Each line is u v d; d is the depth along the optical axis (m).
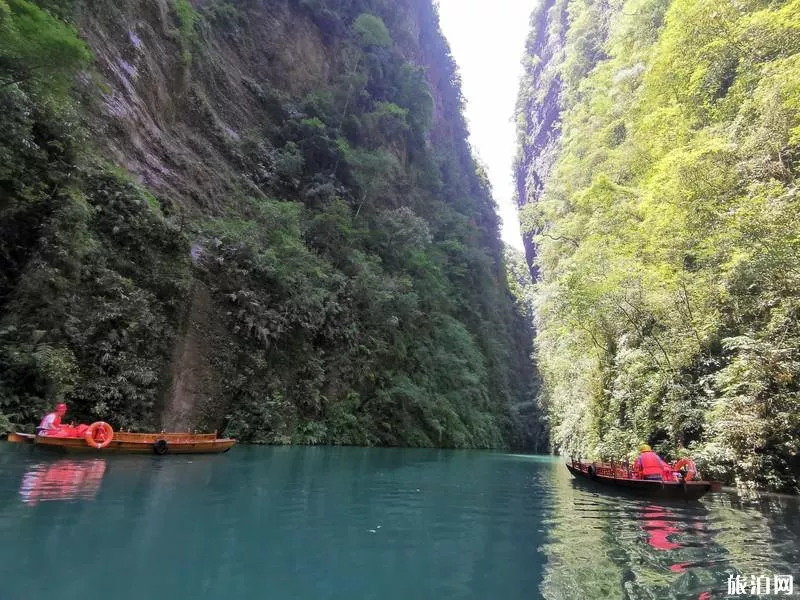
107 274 11.38
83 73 13.36
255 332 15.54
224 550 4.09
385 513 6.05
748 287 9.98
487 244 52.50
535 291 47.59
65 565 3.41
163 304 12.88
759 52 11.06
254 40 26.44
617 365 14.51
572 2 48.44
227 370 14.50
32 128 10.27
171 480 6.89
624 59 24.92
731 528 5.93
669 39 14.30
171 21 19.56
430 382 25.20
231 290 15.48
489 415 31.95
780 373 8.57
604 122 26.73
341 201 23.02
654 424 12.31
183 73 18.92
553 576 3.97
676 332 12.12
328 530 5.00
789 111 9.82
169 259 13.50
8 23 8.80
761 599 3.53
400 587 3.57
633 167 19.03
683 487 8.10
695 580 3.93
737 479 9.27
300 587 3.45
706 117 14.23
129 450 9.14
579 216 25.58
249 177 20.86
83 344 10.48
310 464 10.54
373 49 34.50
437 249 34.53
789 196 9.29
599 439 16.27
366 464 11.70
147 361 11.90
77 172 11.09
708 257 11.38
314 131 25.03
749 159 10.92
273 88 25.94
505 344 45.06
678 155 11.78
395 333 22.72
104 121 14.00
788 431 8.52
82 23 14.20
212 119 20.48
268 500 6.20
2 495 5.14
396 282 23.55
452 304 32.53
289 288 16.94
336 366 18.92
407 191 34.97
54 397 9.27
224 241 16.06
